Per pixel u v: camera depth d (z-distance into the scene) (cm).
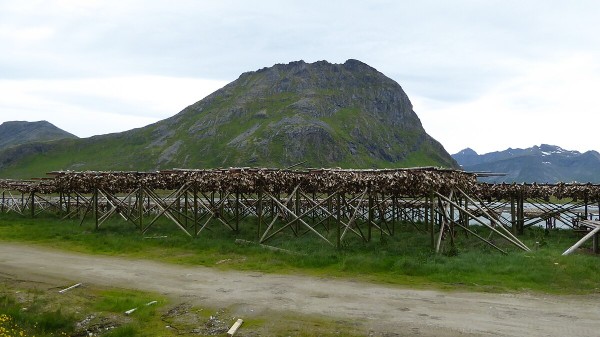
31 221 3412
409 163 18450
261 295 1363
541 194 2825
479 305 1212
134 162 17750
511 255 1811
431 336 987
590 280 1434
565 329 1014
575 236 2709
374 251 1970
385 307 1212
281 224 3212
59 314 1186
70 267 1803
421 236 2555
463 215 2531
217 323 1125
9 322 1147
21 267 1798
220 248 2133
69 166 18225
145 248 2222
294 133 16588
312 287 1455
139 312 1210
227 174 2448
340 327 1059
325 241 2242
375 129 19462
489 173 2503
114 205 3225
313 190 2525
